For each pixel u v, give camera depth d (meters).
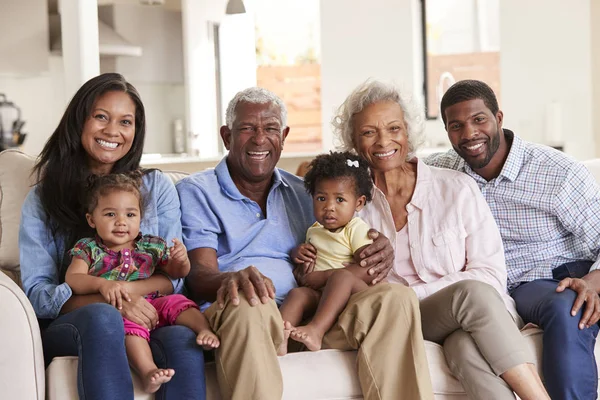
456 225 2.64
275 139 2.59
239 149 2.58
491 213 2.71
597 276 2.55
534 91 6.66
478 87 2.73
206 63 5.97
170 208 2.54
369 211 2.71
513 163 2.74
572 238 2.78
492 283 2.57
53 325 2.18
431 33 7.11
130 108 2.51
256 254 2.58
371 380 2.24
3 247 2.60
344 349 2.33
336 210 2.55
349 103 2.71
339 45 6.86
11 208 2.62
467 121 2.71
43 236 2.41
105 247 2.35
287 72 8.73
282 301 2.52
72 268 2.29
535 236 2.76
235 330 2.15
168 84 6.60
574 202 2.70
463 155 2.77
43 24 5.76
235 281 2.22
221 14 6.08
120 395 2.03
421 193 2.68
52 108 6.18
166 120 6.62
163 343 2.17
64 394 2.08
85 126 2.46
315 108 8.73
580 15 6.47
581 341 2.41
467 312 2.29
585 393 2.39
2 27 5.62
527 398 2.23
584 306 2.46
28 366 2.08
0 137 5.70
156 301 2.34
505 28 6.71
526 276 2.76
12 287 2.09
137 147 2.58
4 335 2.06
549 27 6.57
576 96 6.54
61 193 2.44
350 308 2.29
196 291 2.46
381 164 2.66
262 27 8.73
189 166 5.06
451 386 2.35
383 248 2.53
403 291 2.27
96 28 3.81
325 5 6.84
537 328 2.48
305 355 2.30
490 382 2.26
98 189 2.34
